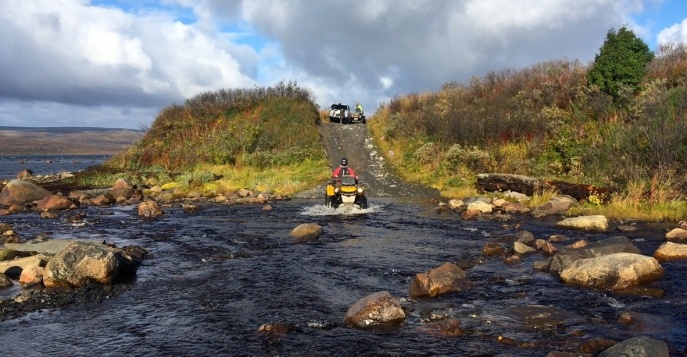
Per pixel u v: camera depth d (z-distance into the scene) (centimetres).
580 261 885
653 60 2597
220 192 2462
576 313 704
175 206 2059
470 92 3362
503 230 1413
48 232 1446
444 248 1188
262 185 2616
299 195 2406
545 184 1923
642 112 2056
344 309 752
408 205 2058
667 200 1608
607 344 566
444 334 636
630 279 820
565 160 2212
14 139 19950
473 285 859
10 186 2144
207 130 3544
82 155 15588
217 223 1609
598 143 2120
